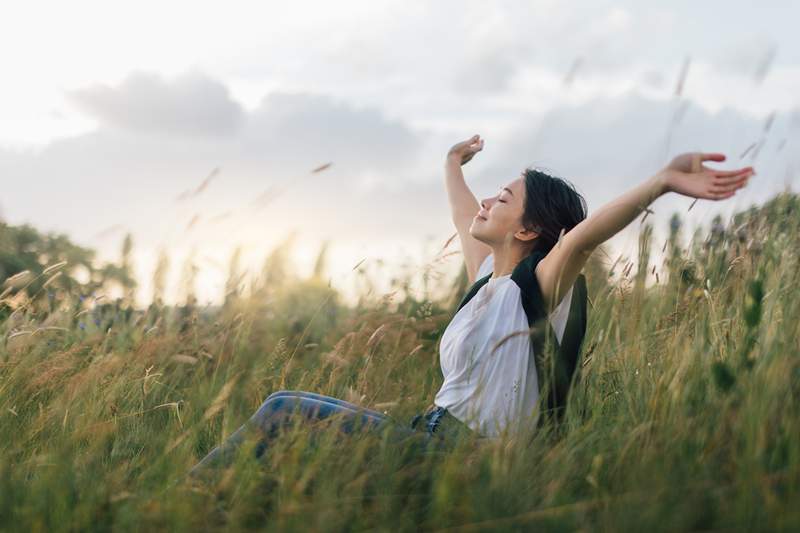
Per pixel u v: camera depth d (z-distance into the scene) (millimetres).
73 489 2385
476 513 2045
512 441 2330
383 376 3393
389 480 2248
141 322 4562
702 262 3270
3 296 4109
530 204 2744
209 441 3125
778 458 2057
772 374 2230
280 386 3611
